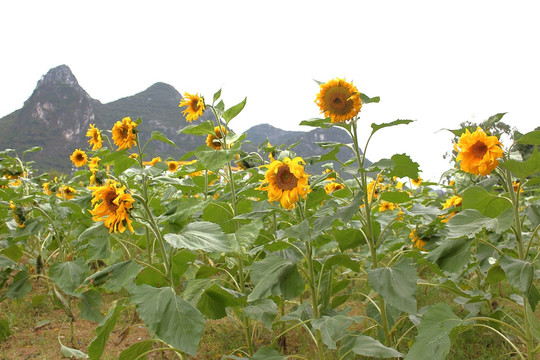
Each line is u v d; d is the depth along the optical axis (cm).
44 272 523
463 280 429
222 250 251
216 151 326
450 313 250
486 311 425
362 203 289
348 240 341
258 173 387
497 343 373
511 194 261
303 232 265
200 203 322
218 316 310
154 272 326
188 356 391
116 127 391
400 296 242
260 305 320
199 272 360
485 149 258
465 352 361
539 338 226
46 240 585
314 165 332
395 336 352
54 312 550
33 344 450
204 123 369
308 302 337
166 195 472
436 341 234
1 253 527
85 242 490
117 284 274
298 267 292
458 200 359
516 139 267
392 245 424
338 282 334
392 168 310
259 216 313
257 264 302
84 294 402
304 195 274
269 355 288
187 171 408
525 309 232
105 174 451
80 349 432
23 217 469
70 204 423
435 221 338
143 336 453
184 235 262
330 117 306
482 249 346
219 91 398
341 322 250
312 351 383
